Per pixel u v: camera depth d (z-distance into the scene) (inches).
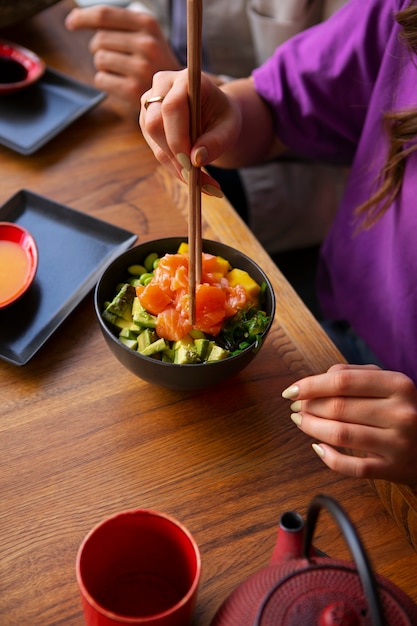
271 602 21.4
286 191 57.9
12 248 35.6
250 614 22.0
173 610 22.2
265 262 37.4
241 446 30.7
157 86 33.7
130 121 44.9
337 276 44.8
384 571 27.7
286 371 33.3
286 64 42.9
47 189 40.1
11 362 32.1
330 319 48.2
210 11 57.3
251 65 60.9
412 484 29.9
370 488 29.8
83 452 30.0
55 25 51.3
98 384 32.3
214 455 30.4
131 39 45.2
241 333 31.1
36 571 26.8
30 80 44.4
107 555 24.8
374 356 45.5
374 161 40.7
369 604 19.0
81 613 26.0
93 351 33.4
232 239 38.3
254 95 43.9
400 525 28.8
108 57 45.2
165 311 30.8
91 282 35.7
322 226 61.4
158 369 29.4
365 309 43.1
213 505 28.9
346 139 44.9
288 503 29.2
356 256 42.8
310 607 21.1
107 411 31.4
